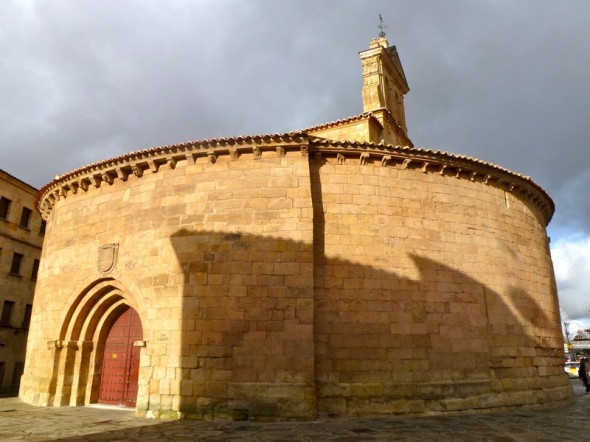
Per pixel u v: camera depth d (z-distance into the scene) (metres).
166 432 10.69
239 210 14.27
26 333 30.22
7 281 29.31
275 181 14.45
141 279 14.64
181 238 14.38
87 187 17.30
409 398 13.03
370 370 13.12
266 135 14.45
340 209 14.62
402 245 14.64
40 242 32.50
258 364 12.66
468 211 16.03
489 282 15.52
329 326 13.38
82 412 14.03
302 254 13.56
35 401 15.93
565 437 10.10
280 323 12.97
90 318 16.27
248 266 13.60
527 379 15.20
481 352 14.44
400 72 31.33
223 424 11.70
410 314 13.96
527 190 18.19
